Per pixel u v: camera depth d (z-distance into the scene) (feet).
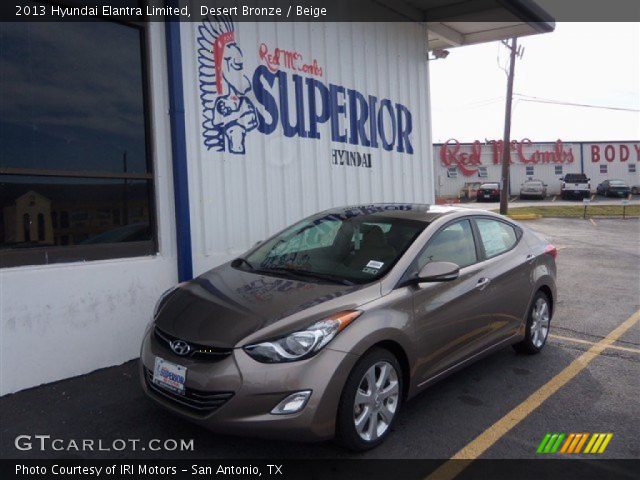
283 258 14.28
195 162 18.84
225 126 19.83
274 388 10.07
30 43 15.07
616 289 29.53
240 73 20.44
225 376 10.17
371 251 13.50
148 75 17.51
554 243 51.93
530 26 31.81
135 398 14.02
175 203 18.01
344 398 10.64
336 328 10.75
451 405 13.89
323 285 12.32
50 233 15.30
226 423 10.11
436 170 145.48
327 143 24.56
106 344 16.20
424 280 12.47
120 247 16.76
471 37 33.96
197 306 11.91
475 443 11.93
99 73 16.51
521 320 16.66
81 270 15.57
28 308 14.48
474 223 15.67
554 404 14.03
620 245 50.26
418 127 30.96
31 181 14.96
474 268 14.69
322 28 24.29
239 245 20.29
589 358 17.71
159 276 17.60
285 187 22.29
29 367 14.53
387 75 28.45
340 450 11.49
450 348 13.47
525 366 16.85
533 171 147.84
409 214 15.11
